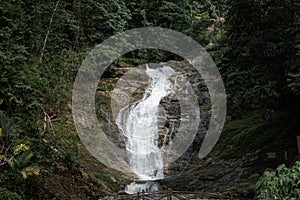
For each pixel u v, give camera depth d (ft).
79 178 21.54
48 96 26.71
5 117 15.52
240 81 23.03
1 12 21.97
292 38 20.70
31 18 26.99
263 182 15.66
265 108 25.93
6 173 15.23
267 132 28.32
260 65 22.43
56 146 21.86
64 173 20.70
